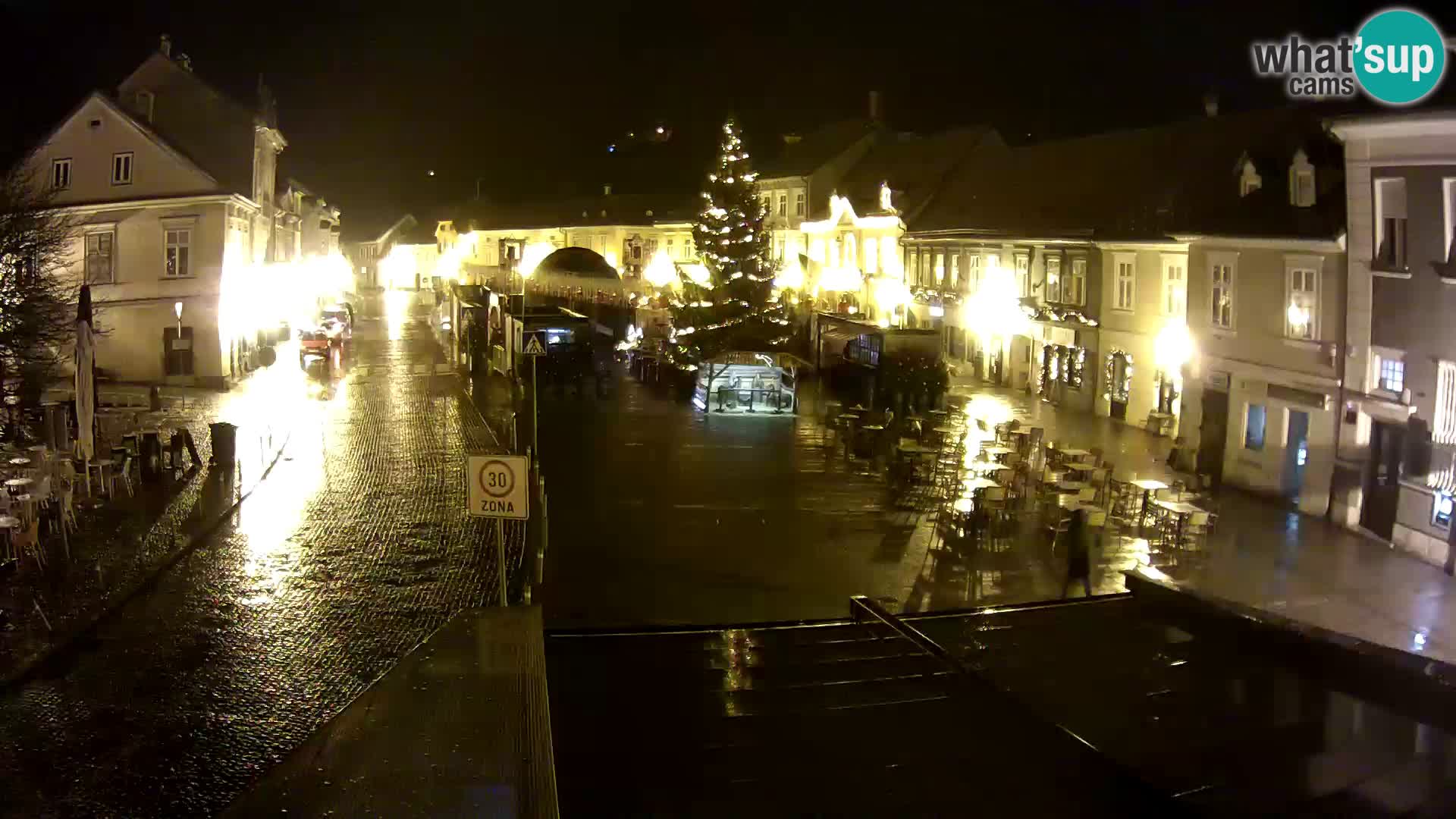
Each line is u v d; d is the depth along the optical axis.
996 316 43.16
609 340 58.84
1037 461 25.88
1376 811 6.70
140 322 38.03
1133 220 33.84
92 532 18.47
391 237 119.81
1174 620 11.90
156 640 13.44
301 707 11.45
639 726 8.25
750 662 10.15
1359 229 20.70
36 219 24.03
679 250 82.00
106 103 37.31
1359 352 20.75
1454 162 18.34
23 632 13.43
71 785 9.59
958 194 51.84
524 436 29.52
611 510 21.14
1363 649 9.38
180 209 37.94
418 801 5.47
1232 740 7.93
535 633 8.12
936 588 16.14
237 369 40.75
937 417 30.34
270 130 45.06
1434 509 18.52
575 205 91.75
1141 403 33.03
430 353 52.91
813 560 17.67
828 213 65.94
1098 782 7.20
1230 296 25.38
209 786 9.64
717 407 34.88
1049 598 15.70
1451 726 8.29
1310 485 22.08
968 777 7.18
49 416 23.36
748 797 6.91
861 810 6.75
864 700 8.88
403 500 21.69
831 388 42.31
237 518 20.02
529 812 5.30
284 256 55.31
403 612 14.70
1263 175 25.98
